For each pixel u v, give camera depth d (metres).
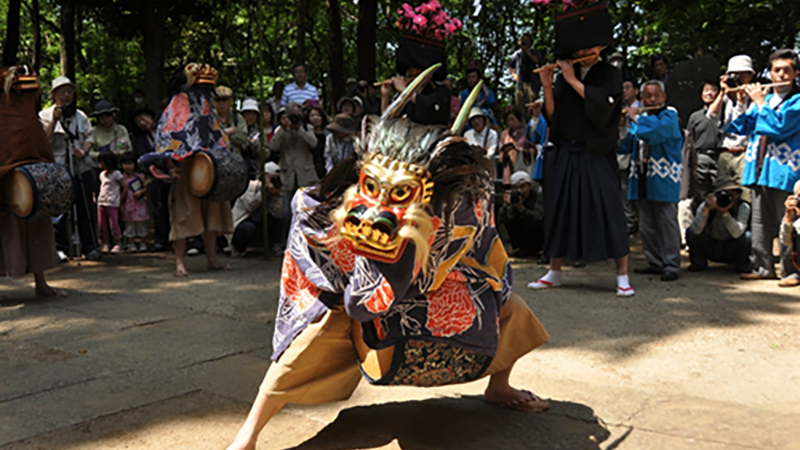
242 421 3.29
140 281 6.88
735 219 6.92
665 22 13.65
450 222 2.49
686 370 3.99
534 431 3.12
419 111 6.08
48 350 4.46
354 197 2.37
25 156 5.64
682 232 8.58
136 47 24.42
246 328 5.01
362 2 14.04
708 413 3.30
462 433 3.10
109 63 24.33
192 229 7.08
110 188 8.96
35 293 6.21
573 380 3.81
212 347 4.52
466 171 2.45
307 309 2.75
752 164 6.50
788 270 6.31
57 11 21.30
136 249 9.17
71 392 3.67
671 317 5.14
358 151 2.47
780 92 6.32
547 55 21.66
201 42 22.69
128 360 4.24
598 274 6.96
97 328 5.01
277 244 8.75
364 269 2.34
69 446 3.01
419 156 2.34
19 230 5.79
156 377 3.92
